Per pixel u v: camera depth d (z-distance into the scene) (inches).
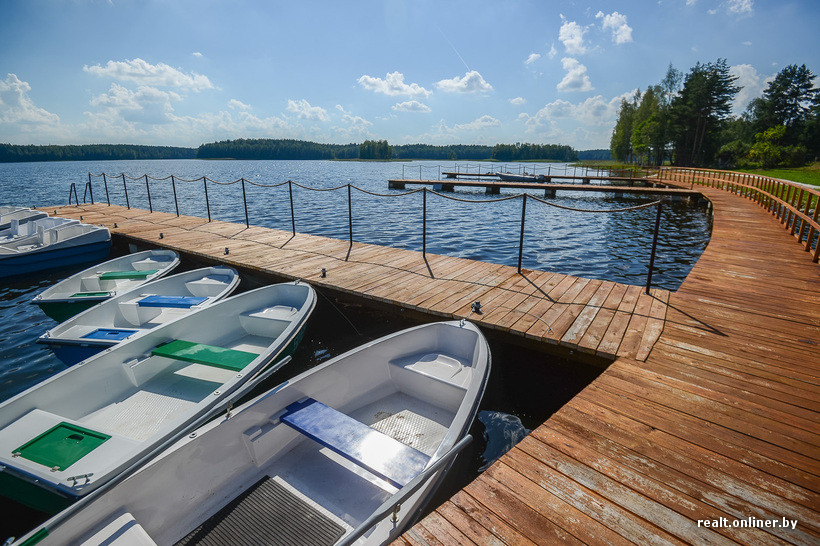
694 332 187.2
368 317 274.1
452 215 761.0
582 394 138.3
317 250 360.2
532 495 96.7
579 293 243.4
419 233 589.6
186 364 194.5
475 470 157.0
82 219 525.3
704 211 800.3
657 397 136.3
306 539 104.1
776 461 106.5
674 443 113.8
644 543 83.9
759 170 1977.1
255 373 163.8
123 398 169.8
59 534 88.0
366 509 113.7
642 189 872.9
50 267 387.5
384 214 768.9
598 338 182.9
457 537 85.7
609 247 500.4
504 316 210.7
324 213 779.4
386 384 172.2
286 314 225.3
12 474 110.8
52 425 130.1
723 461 106.8
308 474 126.0
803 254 324.2
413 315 232.5
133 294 245.9
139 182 1615.4
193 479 111.9
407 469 108.3
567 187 939.3
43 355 241.9
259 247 374.0
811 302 221.5
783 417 124.4
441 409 162.7
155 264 323.6
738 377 147.9
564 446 113.2
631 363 159.9
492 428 182.1
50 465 112.6
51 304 248.1
